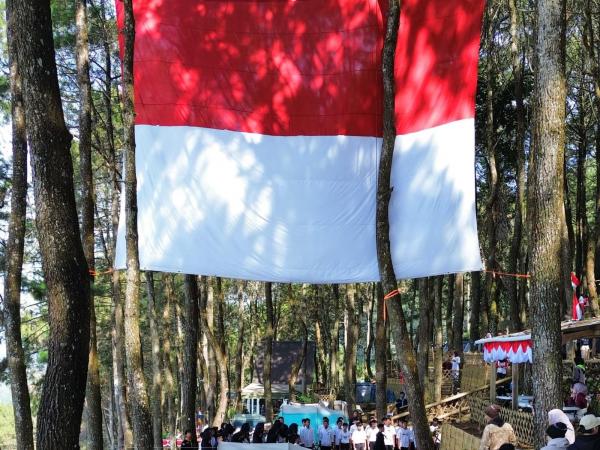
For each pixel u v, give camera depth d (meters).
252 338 50.53
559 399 10.88
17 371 13.72
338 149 15.21
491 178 28.67
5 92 19.70
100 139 28.25
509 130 32.12
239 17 15.52
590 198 40.91
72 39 22.20
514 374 19.59
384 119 14.52
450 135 14.94
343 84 15.35
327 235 15.00
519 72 26.38
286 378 49.38
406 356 13.93
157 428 25.61
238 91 15.41
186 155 15.20
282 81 15.44
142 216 15.05
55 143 8.10
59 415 7.82
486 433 12.02
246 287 47.03
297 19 15.50
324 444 24.00
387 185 14.51
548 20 11.41
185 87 15.34
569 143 32.94
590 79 29.53
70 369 7.94
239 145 15.30
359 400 40.88
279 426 20.20
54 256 8.01
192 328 19.73
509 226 35.44
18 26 8.08
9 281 14.09
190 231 15.02
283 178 15.23
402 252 14.80
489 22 27.88
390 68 14.45
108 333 39.16
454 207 14.79
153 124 15.27
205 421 33.03
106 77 24.28
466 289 51.88
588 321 16.70
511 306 27.38
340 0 15.44
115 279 23.09
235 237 15.07
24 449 13.41
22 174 14.46
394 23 14.33
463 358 31.72
